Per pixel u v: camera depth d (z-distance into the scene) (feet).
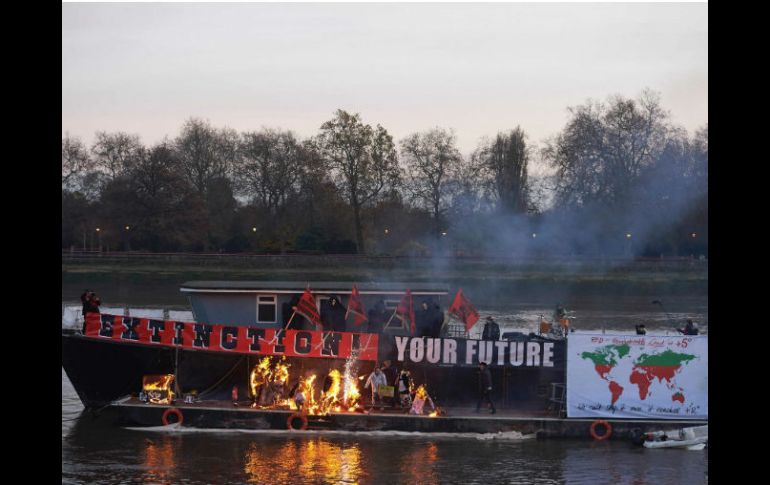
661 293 371.97
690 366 147.74
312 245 444.96
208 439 143.23
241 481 124.26
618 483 125.90
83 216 473.26
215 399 154.81
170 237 454.81
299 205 513.86
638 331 156.25
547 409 153.69
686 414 147.33
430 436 146.00
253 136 525.75
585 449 142.20
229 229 496.64
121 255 405.39
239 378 155.12
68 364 155.22
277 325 162.71
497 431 146.51
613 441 146.20
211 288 160.76
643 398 147.43
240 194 523.29
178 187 462.60
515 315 308.19
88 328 154.10
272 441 142.51
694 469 132.57
